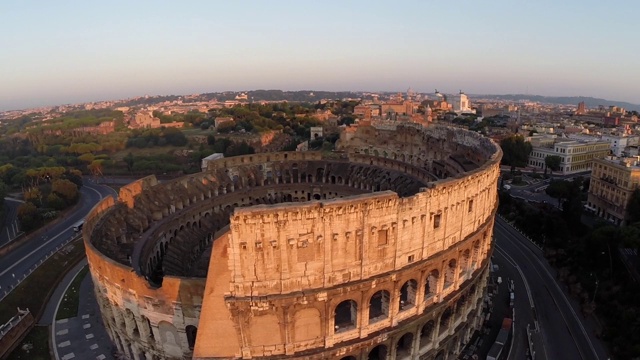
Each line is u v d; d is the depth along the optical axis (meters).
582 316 87.50
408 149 131.12
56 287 100.12
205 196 115.69
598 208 154.12
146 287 58.59
